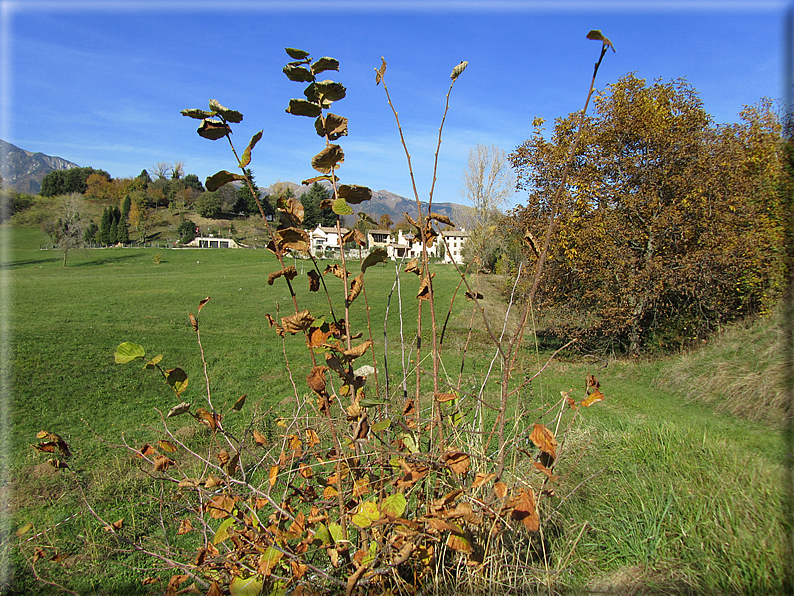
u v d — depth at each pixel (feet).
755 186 34.68
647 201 39.55
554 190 42.29
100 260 191.52
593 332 41.52
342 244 6.60
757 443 16.06
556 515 8.77
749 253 33.24
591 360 38.47
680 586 7.23
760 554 7.55
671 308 41.52
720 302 36.99
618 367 36.86
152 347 47.83
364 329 55.57
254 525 6.41
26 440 22.88
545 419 15.40
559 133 44.09
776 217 33.32
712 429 18.84
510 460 9.48
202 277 135.74
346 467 6.91
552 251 40.11
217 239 270.26
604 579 7.41
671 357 37.63
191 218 327.88
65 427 25.35
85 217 259.60
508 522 6.59
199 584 6.73
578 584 7.17
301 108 6.14
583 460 11.76
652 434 13.91
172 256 210.59
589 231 39.50
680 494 9.65
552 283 41.14
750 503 9.05
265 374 38.29
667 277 37.35
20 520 13.85
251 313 74.79
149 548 9.93
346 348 6.73
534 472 8.79
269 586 6.07
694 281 36.91
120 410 28.81
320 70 6.28
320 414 7.70
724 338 33.22
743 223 35.63
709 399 24.93
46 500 15.26
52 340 48.21
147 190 357.82
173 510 10.84
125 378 36.09
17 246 225.15
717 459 11.76
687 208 37.91
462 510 5.53
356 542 7.55
